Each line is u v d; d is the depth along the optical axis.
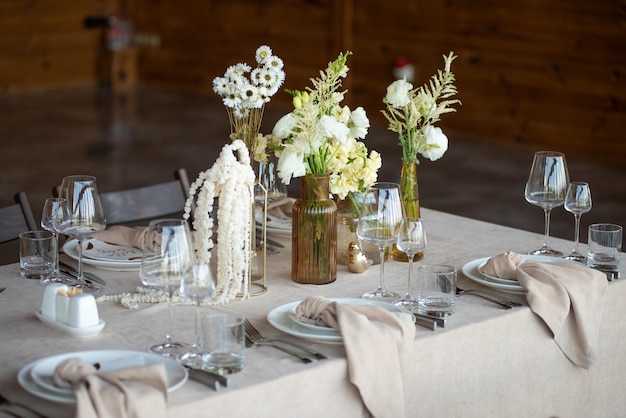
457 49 8.00
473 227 2.88
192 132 8.17
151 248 1.80
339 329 1.86
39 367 1.70
